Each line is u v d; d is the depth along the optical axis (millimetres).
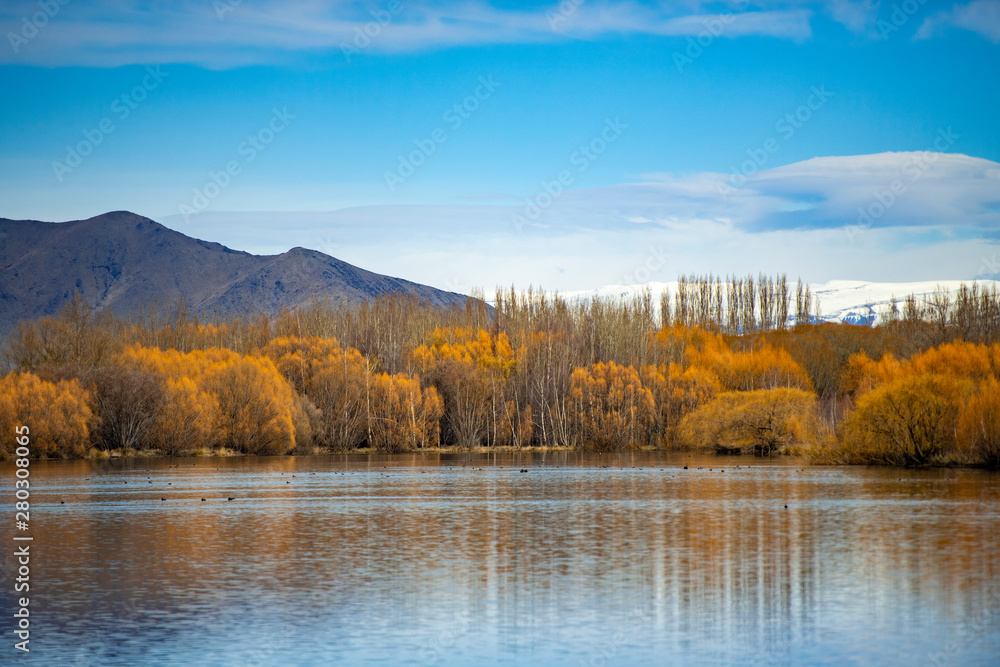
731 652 22906
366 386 119312
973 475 69375
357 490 63969
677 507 51531
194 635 24609
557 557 35688
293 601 28391
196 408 105438
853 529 41969
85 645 23672
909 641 23672
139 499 57938
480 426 122875
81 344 119938
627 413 119062
